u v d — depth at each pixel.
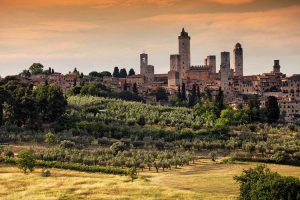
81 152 185.75
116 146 198.25
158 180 151.75
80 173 154.50
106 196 117.62
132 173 147.25
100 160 174.25
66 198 115.38
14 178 137.50
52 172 153.50
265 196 97.94
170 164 180.38
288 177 100.88
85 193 120.75
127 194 120.44
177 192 123.75
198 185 143.50
